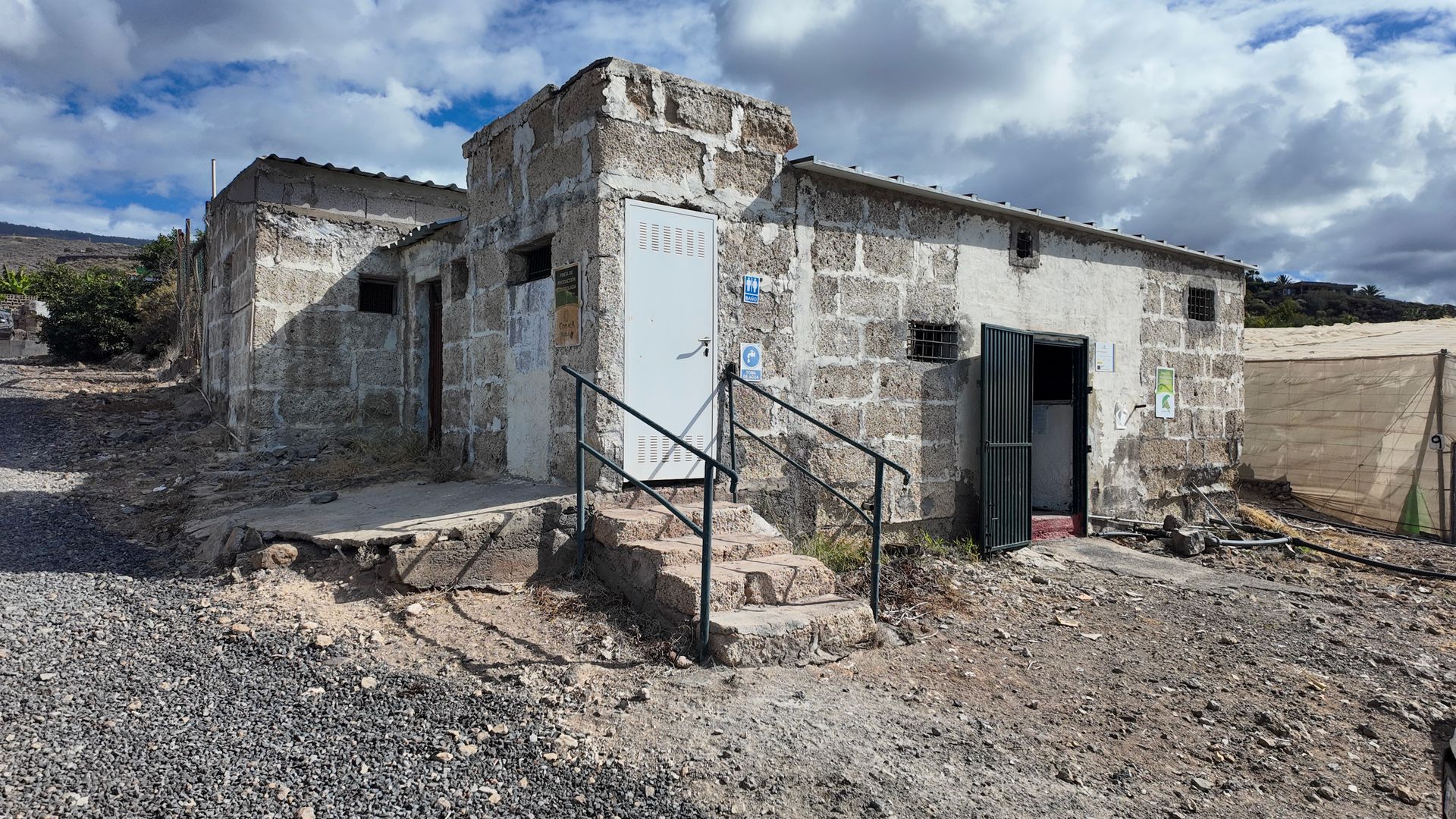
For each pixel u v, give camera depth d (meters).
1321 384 11.69
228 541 5.35
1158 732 4.16
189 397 11.97
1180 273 9.84
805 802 3.10
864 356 7.12
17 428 9.57
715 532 5.57
